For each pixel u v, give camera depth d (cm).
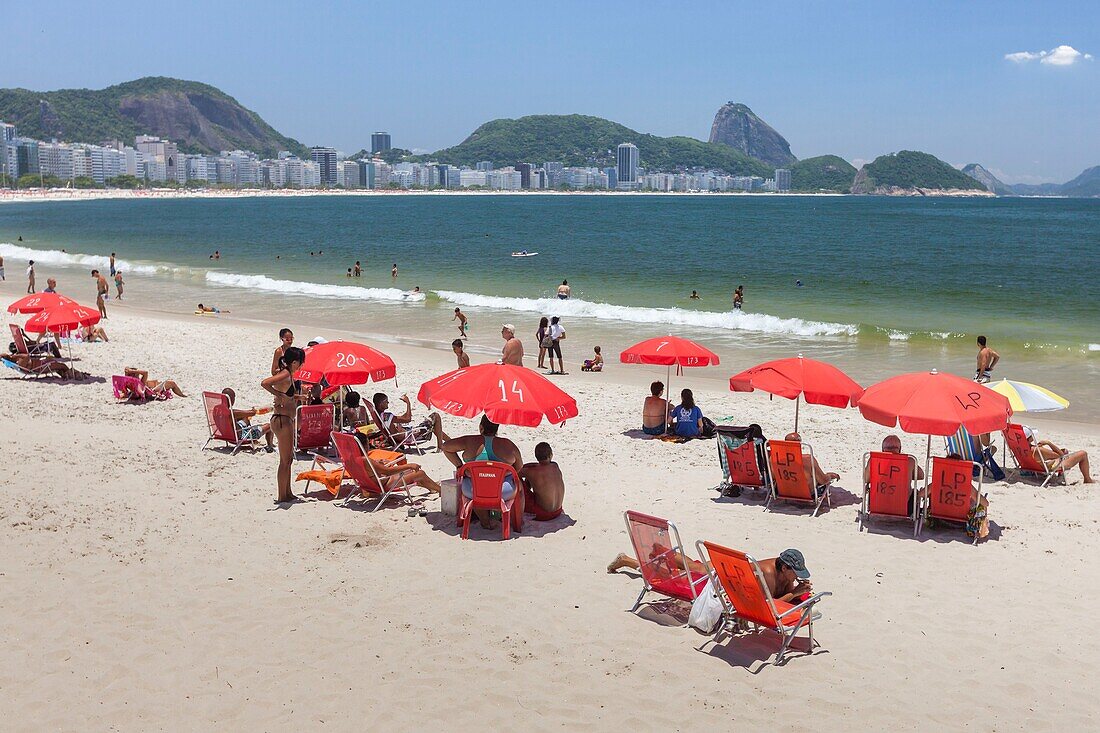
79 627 716
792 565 716
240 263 5794
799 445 1023
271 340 2497
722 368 2256
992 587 827
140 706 605
